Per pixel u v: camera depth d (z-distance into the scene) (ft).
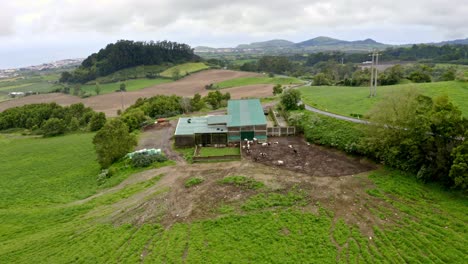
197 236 103.35
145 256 97.35
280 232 102.58
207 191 129.59
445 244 91.35
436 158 119.24
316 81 444.55
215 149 184.44
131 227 112.78
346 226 103.45
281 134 199.11
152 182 145.79
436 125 119.85
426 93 209.05
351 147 155.84
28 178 182.29
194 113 314.76
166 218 115.03
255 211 113.80
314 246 95.61
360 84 370.32
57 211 134.31
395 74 345.72
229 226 106.83
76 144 248.93
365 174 134.62
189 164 163.22
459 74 263.29
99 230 112.78
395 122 134.00
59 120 309.22
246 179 135.03
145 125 262.88
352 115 195.52
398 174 129.90
